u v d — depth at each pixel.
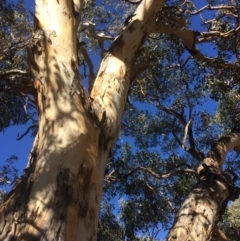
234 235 11.70
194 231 5.66
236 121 10.93
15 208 3.44
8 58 9.17
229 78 9.83
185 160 11.63
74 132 3.99
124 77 5.40
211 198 6.25
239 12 9.77
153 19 6.22
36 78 4.52
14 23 9.94
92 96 4.91
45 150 3.86
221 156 7.46
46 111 4.21
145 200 12.07
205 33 9.24
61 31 4.88
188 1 9.68
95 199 3.82
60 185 3.58
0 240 3.26
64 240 3.32
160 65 10.78
